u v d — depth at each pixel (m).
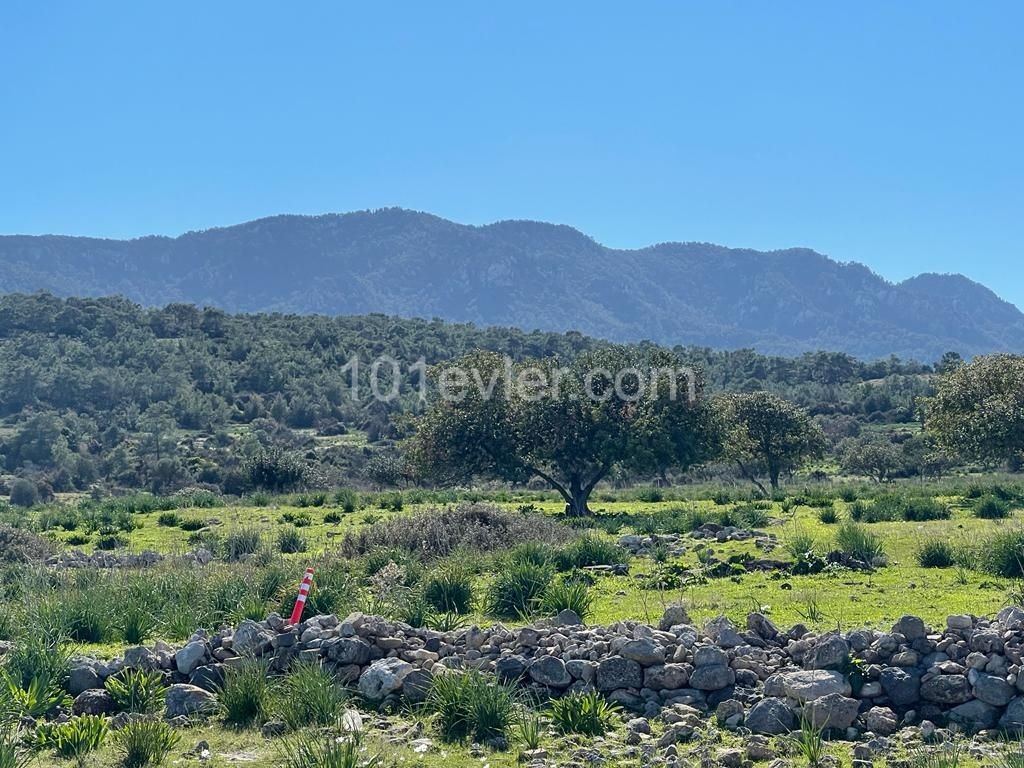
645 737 8.83
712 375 110.44
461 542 20.84
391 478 59.47
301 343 118.81
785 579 16.33
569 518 30.44
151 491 65.44
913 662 9.35
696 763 8.16
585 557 18.66
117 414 93.88
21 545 25.33
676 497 40.47
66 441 80.50
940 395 38.56
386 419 88.06
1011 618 9.68
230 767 8.35
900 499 30.97
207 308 130.00
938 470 62.56
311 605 13.49
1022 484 35.31
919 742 8.48
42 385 97.31
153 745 8.62
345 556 20.62
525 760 8.43
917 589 14.76
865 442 68.81
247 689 9.78
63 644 12.01
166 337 120.44
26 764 8.49
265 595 14.83
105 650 12.43
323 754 7.94
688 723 9.04
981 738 8.59
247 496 46.16
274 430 89.06
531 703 9.66
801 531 23.88
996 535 17.31
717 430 35.59
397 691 10.02
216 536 26.44
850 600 14.01
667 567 17.53
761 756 8.33
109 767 8.47
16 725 9.36
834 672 9.30
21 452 78.69
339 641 10.43
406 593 14.21
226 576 15.50
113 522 33.53
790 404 53.16
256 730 9.42
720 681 9.56
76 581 16.59
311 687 9.57
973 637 9.37
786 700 9.16
